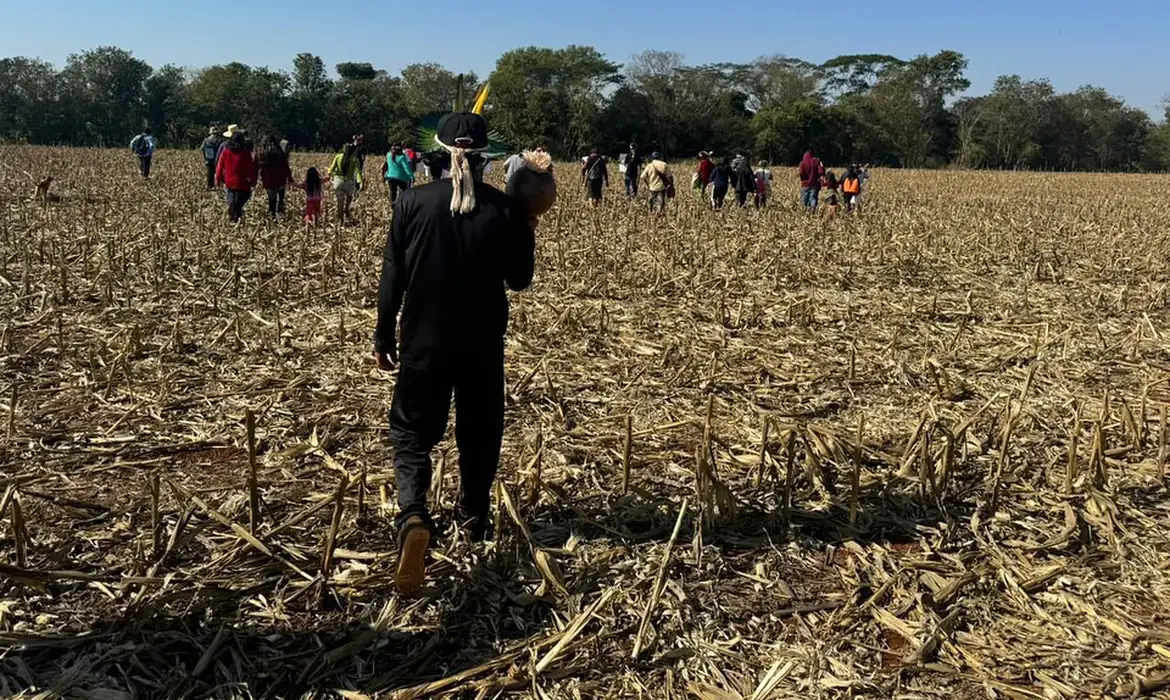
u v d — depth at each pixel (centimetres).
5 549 379
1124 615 365
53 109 7488
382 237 1346
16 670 302
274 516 418
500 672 320
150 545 384
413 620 345
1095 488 475
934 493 453
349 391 606
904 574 391
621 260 1173
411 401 370
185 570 366
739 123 8256
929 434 469
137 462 477
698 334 818
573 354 725
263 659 319
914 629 350
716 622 353
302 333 764
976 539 424
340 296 928
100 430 520
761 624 354
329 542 352
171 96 7794
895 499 459
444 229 354
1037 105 9588
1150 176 6181
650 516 430
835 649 339
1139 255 1470
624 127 7869
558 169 3878
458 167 356
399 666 319
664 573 359
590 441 524
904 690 319
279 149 1525
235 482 459
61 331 671
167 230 1314
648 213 1894
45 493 434
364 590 361
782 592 377
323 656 320
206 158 2002
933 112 9331
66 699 292
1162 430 504
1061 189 3866
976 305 1013
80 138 7550
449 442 513
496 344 374
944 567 397
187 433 523
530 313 876
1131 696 315
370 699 301
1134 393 675
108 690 297
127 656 315
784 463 495
